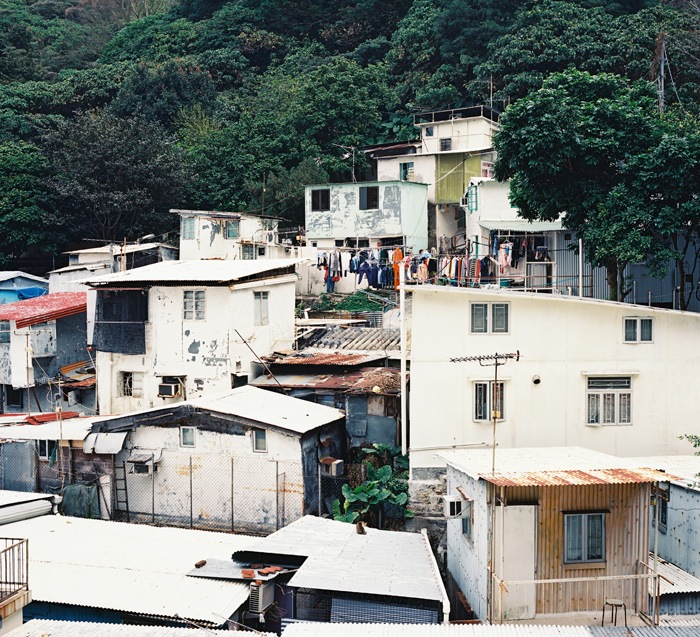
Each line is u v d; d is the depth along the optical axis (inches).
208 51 2455.7
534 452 733.3
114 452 906.7
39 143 2127.2
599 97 1131.3
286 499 878.4
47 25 3090.6
